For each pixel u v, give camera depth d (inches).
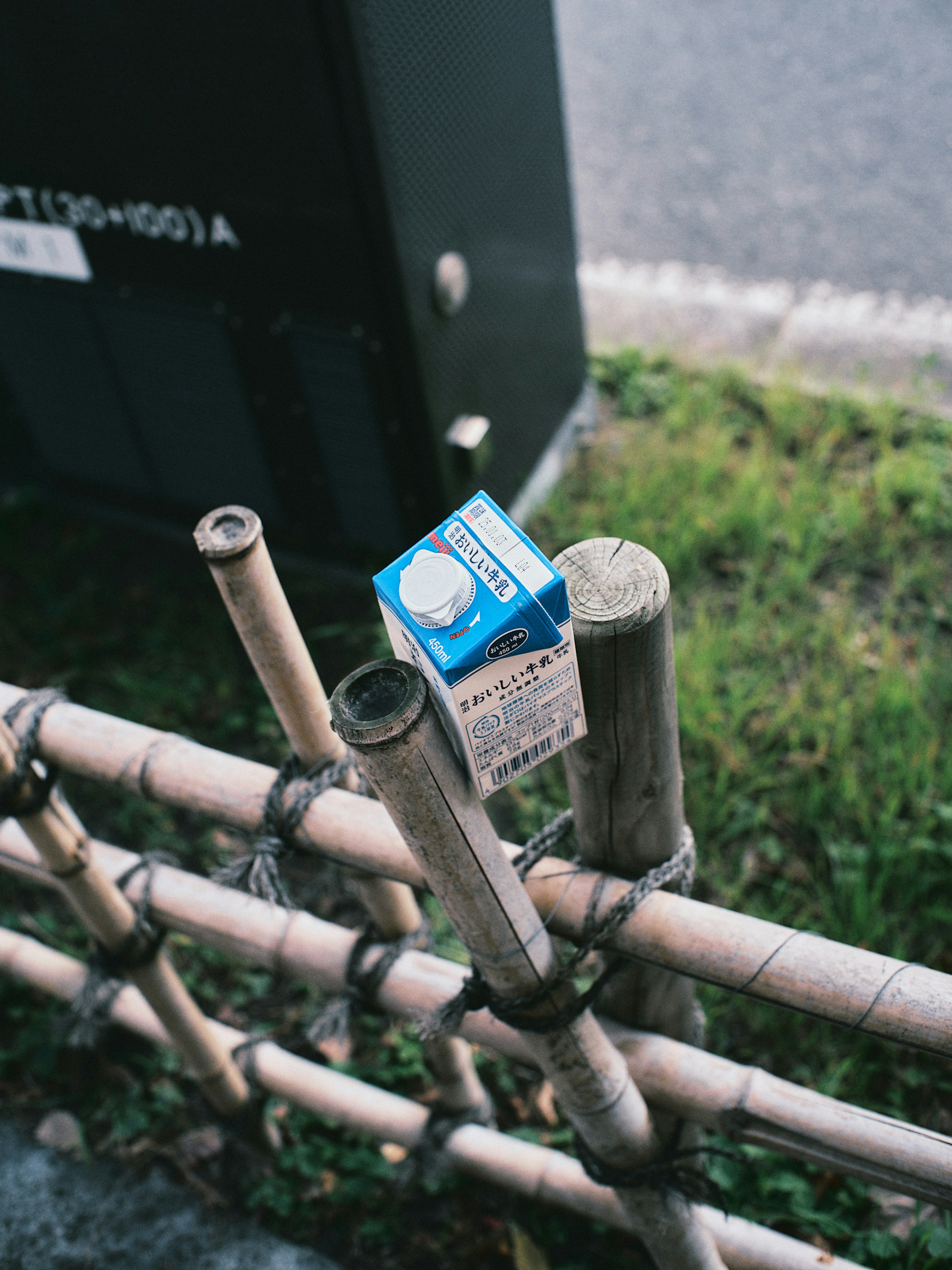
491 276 134.3
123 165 121.6
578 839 60.7
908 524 150.7
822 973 53.7
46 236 136.7
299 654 61.0
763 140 235.5
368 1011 78.3
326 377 131.1
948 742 124.0
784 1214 92.6
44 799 71.1
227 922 79.7
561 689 47.6
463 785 47.9
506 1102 107.0
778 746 128.0
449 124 117.0
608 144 245.3
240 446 147.9
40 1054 114.9
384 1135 96.0
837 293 196.2
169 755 68.1
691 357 185.0
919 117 231.8
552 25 131.0
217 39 104.2
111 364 147.8
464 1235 99.4
